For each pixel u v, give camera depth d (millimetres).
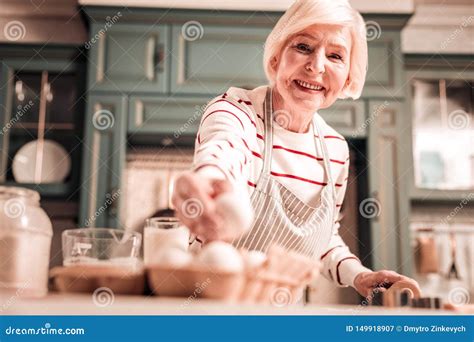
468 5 2955
